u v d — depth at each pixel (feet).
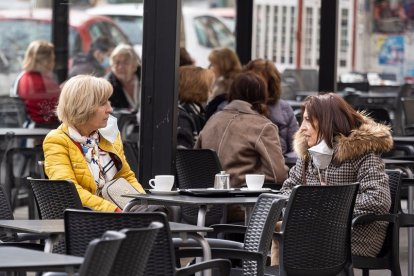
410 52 77.05
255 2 69.36
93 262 20.24
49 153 35.81
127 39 54.80
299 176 37.52
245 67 51.47
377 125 36.63
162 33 41.19
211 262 27.96
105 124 36.29
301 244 32.12
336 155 36.45
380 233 36.42
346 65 75.15
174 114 41.19
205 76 51.03
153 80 41.42
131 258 22.39
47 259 21.90
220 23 71.97
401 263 53.21
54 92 53.67
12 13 54.13
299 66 70.18
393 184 38.17
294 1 70.38
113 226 25.84
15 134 51.26
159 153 41.45
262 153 43.37
